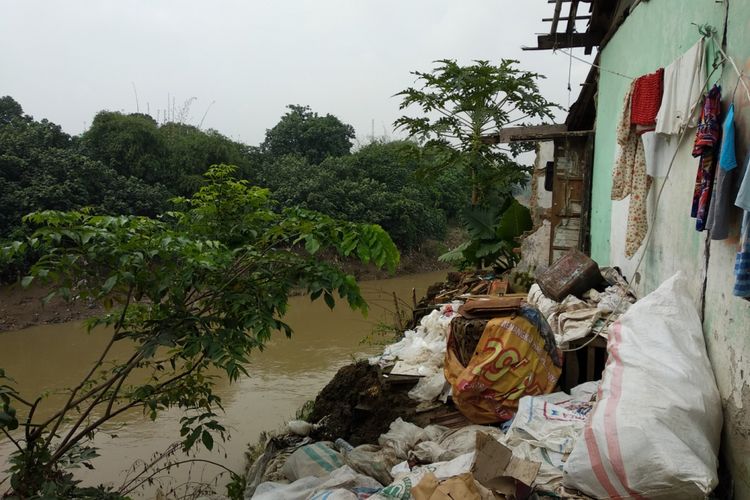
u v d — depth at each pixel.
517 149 12.27
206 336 3.95
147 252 3.84
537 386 4.23
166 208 17.83
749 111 2.76
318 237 4.30
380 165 26.33
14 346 12.17
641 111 4.49
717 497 3.04
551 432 3.31
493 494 2.57
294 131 28.56
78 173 16.02
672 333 3.19
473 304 4.75
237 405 8.75
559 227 9.23
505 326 4.29
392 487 2.94
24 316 14.01
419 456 3.66
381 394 4.92
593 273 5.76
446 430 4.14
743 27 2.95
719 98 3.19
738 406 2.83
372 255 4.36
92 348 12.03
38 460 3.90
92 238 3.87
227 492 5.79
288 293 4.53
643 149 4.71
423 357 5.21
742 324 2.81
